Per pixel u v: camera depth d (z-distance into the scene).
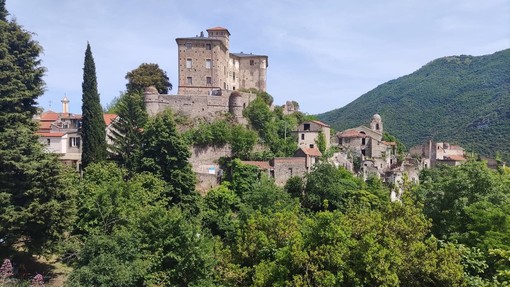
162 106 79.25
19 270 31.62
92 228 32.41
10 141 31.33
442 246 26.97
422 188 38.91
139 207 36.75
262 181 61.31
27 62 37.16
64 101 82.81
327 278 21.77
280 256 24.23
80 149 66.25
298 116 94.12
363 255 22.16
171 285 26.89
